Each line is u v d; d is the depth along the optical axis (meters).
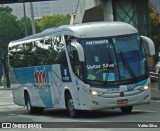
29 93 27.05
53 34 23.11
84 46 20.53
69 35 21.30
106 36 20.77
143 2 40.59
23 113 28.19
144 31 40.47
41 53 24.67
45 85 24.56
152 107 25.66
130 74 20.69
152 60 43.97
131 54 20.88
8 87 84.81
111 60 20.59
